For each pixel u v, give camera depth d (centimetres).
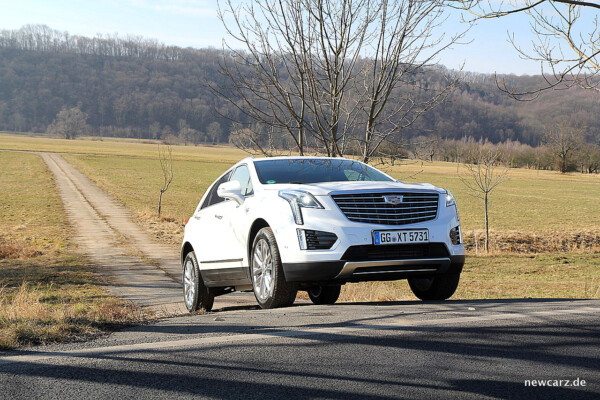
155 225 3488
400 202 612
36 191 5812
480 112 16925
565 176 12694
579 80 664
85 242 2661
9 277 1515
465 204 5919
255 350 397
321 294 821
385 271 599
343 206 600
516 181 10481
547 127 17000
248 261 676
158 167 10556
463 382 318
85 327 502
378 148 1141
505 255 2608
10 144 16462
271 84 1107
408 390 306
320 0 1075
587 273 2134
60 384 334
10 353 413
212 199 816
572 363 351
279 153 1134
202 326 500
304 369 348
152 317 621
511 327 448
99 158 12169
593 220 4522
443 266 627
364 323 475
